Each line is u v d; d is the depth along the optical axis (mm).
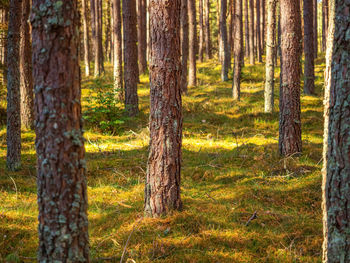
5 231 4500
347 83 2627
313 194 6035
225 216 5113
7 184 6676
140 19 25016
